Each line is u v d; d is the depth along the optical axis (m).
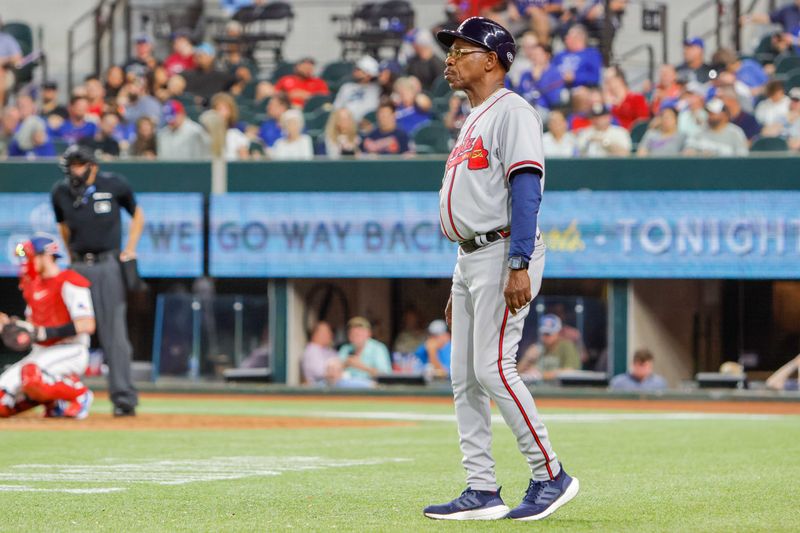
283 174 61.25
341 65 75.94
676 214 57.75
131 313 63.47
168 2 83.38
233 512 16.95
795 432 37.09
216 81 73.94
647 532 14.93
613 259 58.25
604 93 65.19
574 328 59.56
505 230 16.19
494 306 16.12
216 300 62.56
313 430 36.81
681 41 73.56
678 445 31.88
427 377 59.47
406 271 60.09
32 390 37.00
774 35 70.12
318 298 62.31
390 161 60.25
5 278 63.78
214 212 61.69
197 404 53.22
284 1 80.75
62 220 38.12
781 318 58.25
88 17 82.94
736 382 57.09
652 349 59.66
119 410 39.38
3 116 72.25
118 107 70.62
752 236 57.16
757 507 17.94
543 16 70.69
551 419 44.19
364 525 15.56
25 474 22.45
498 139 16.12
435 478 22.20
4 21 83.62
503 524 15.72
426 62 70.94
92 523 15.76
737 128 58.78
